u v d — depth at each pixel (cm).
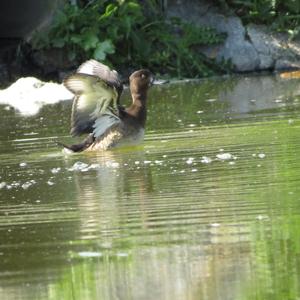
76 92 1869
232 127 2033
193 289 988
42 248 1173
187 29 3644
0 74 3575
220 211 1284
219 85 3145
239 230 1183
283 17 3784
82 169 1664
